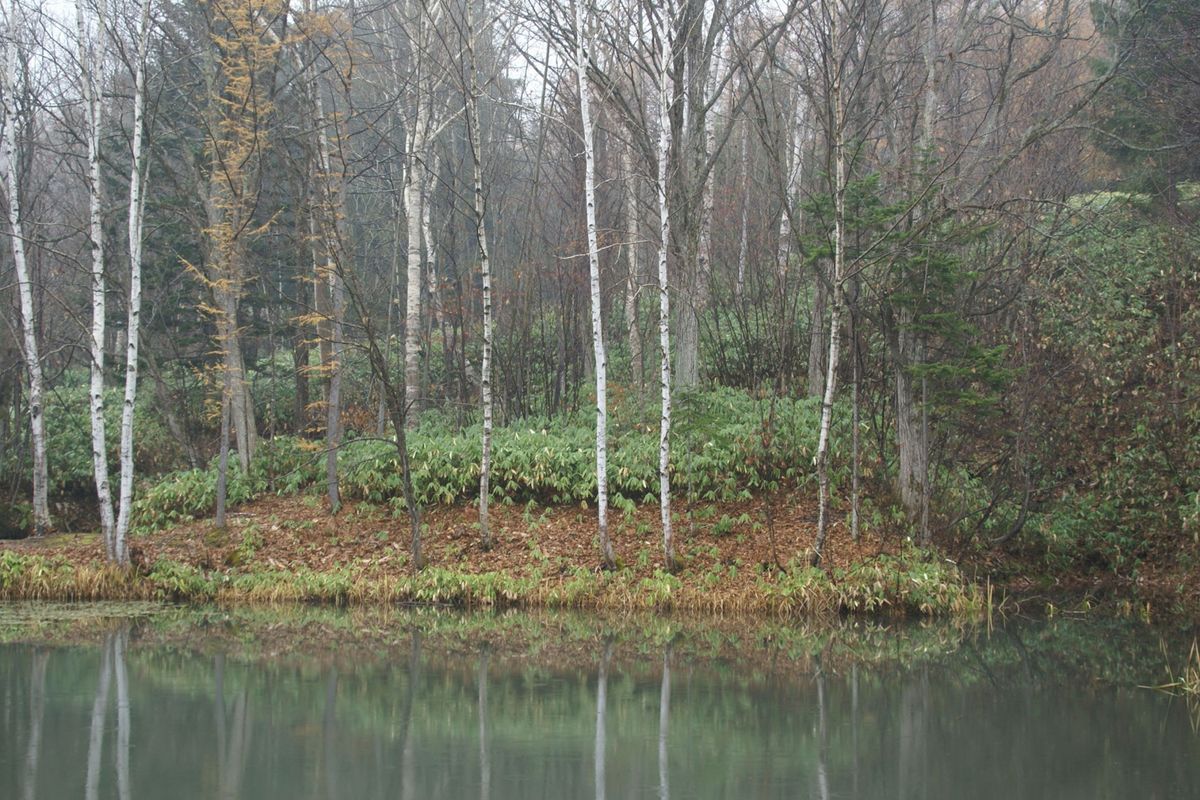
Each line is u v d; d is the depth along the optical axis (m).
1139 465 17.98
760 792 7.95
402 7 24.97
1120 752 9.11
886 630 15.07
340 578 17.69
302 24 17.67
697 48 19.56
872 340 20.27
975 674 12.41
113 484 25.39
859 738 9.58
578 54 16.31
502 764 8.64
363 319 17.09
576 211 26.42
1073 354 18.59
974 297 18.00
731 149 29.86
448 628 15.27
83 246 21.42
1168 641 14.43
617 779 8.24
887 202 18.86
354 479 20.33
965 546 17.53
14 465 25.11
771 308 26.56
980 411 17.12
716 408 21.22
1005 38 19.66
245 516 20.06
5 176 21.38
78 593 17.44
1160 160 20.75
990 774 8.48
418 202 23.12
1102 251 19.38
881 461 18.23
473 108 18.77
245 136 17.94
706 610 16.30
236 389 20.84
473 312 28.03
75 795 7.72
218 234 18.06
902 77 18.16
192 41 21.84
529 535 18.62
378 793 7.81
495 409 25.69
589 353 27.30
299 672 12.26
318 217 17.17
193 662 12.81
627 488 19.48
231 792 7.80
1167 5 19.92
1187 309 18.45
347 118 17.66
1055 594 17.45
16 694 11.02
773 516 18.41
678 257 20.66
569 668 12.59
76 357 30.16
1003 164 16.20
